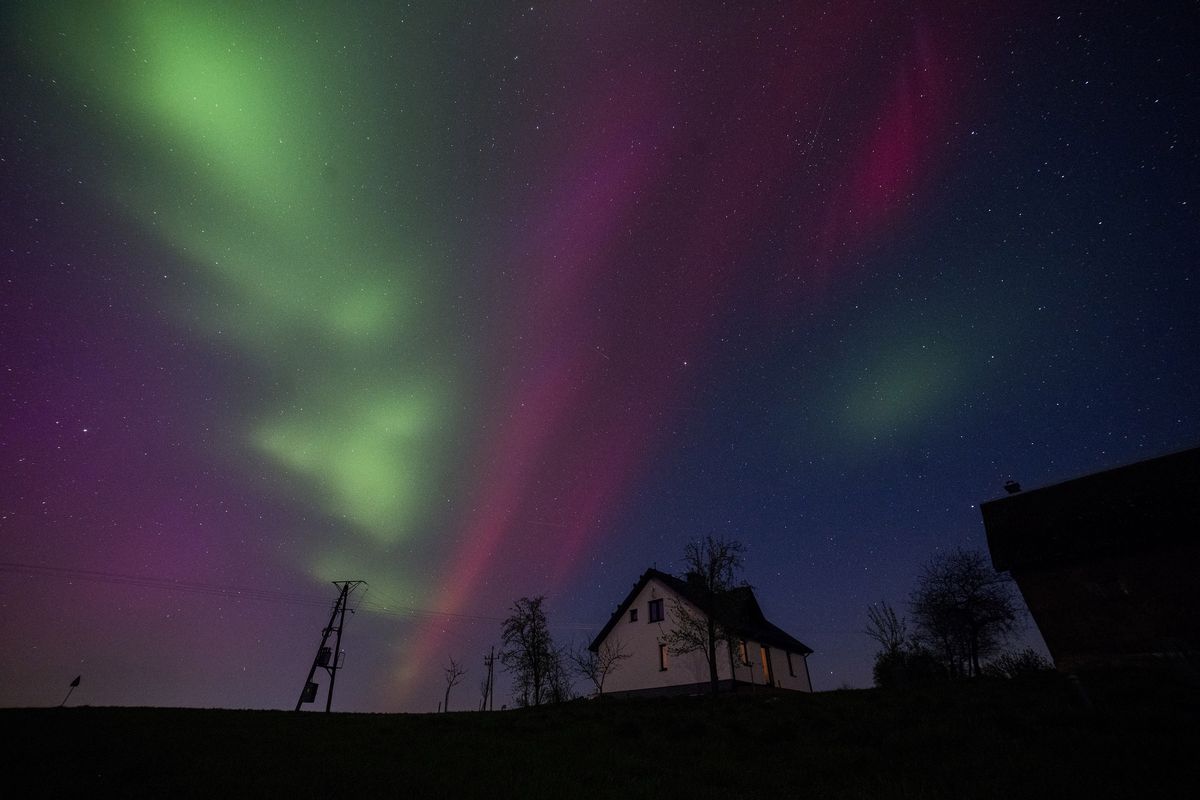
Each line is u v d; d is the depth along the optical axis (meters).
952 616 32.34
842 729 14.11
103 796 9.20
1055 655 22.11
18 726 17.00
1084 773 9.14
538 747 14.10
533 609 40.47
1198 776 8.64
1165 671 18.23
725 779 10.39
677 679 35.28
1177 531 21.62
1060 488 26.94
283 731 17.83
